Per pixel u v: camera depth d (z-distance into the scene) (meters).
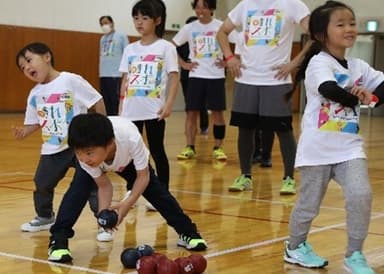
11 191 5.04
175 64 4.67
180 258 3.01
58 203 4.63
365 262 3.01
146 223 4.11
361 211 2.96
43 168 3.78
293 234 3.21
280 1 5.11
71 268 3.10
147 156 3.18
